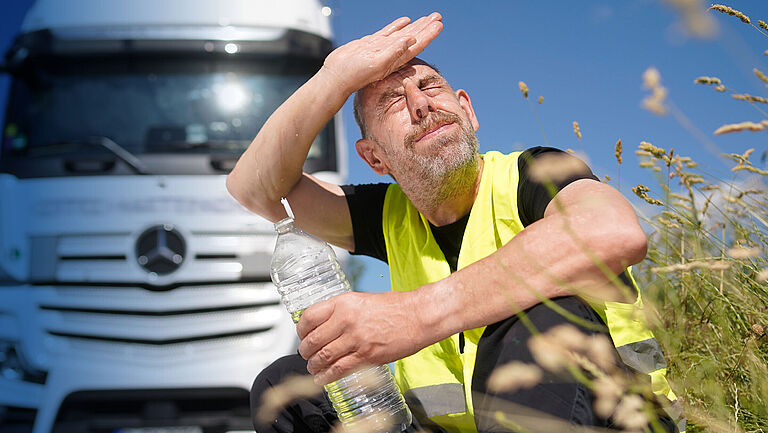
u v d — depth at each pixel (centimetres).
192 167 432
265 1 482
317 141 459
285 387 189
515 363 140
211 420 404
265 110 460
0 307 412
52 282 412
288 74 473
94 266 413
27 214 421
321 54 487
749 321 177
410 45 197
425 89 195
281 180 221
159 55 462
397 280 209
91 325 409
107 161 428
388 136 195
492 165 193
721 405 131
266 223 429
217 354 409
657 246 221
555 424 134
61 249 415
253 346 414
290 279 194
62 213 420
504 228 181
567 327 136
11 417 402
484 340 158
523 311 149
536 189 171
